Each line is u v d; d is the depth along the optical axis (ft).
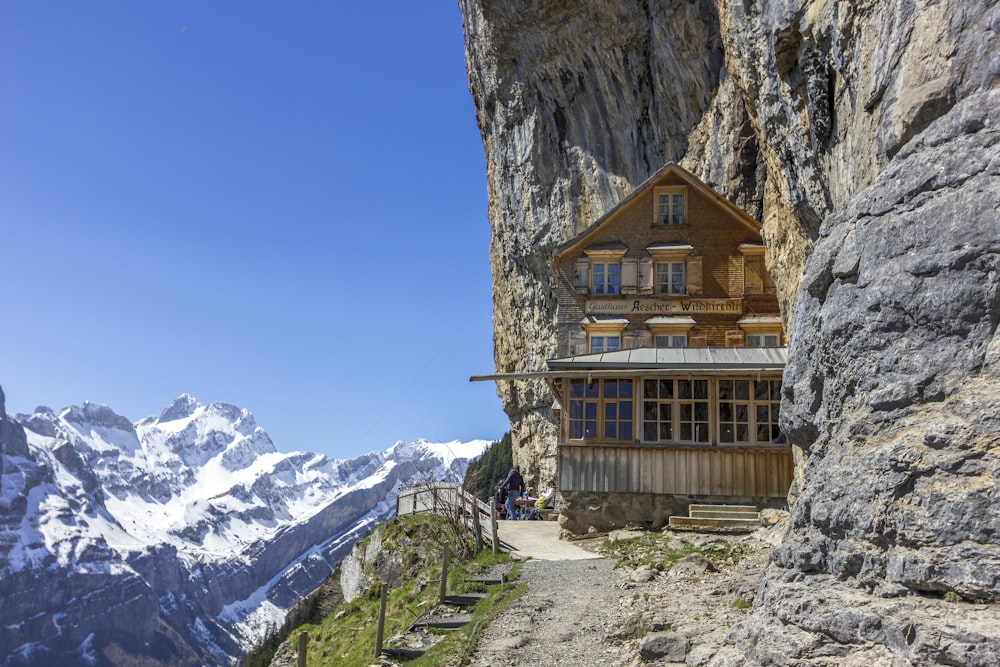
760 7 56.70
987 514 24.21
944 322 27.84
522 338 185.78
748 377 74.28
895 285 29.84
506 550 69.77
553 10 159.33
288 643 78.59
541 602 48.93
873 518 27.63
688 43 137.59
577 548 69.87
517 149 178.60
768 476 71.87
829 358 33.19
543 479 177.37
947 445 25.96
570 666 37.60
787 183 59.67
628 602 46.39
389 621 63.41
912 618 24.63
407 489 108.68
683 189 115.85
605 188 160.86
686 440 74.13
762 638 29.19
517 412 191.93
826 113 47.50
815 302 36.22
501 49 174.19
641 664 35.88
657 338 112.47
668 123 147.13
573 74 163.84
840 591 28.07
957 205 28.12
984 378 26.25
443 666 39.93
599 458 75.15
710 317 112.06
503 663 38.86
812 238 59.72
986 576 23.63
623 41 152.15
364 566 95.91
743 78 65.46
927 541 25.54
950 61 30.60
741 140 125.49
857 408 30.96
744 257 112.57
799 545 30.94
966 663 22.49
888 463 27.66
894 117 34.01
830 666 25.99
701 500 72.43
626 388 76.07
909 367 28.66
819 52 47.44
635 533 68.13
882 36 36.37
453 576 62.90
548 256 172.14
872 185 32.37
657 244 114.32
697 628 37.93
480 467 330.34
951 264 27.84
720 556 56.49
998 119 27.78
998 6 28.78
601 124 161.48
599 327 113.09
